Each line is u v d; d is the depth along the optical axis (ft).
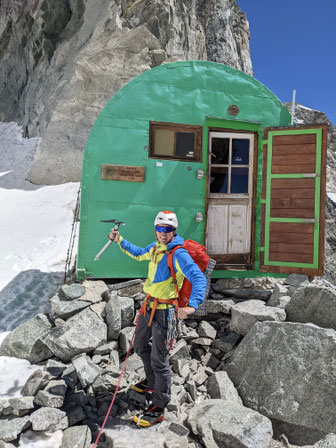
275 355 12.86
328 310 14.26
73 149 51.60
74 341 12.98
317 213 17.51
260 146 18.79
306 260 17.66
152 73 17.31
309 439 10.94
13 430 9.61
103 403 11.45
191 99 17.81
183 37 63.41
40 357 13.16
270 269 18.19
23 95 69.67
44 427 9.83
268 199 18.30
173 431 10.64
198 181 18.01
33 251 26.66
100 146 16.90
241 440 9.95
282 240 18.04
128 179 17.12
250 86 18.51
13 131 67.26
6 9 71.61
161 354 10.66
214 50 81.35
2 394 11.14
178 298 10.72
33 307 17.61
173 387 12.64
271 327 13.66
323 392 11.43
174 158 17.76
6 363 13.01
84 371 11.80
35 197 46.60
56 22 63.98
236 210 19.03
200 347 15.20
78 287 15.61
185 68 17.70
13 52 71.31
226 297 17.24
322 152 17.43
